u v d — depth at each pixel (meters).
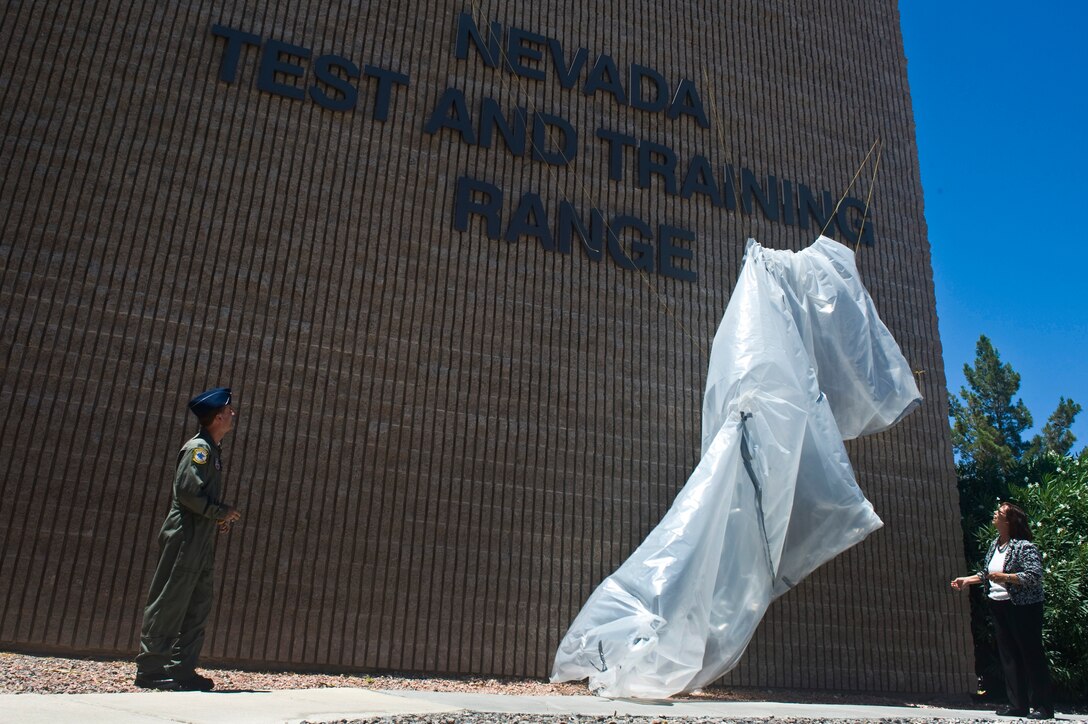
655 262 6.95
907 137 8.40
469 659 5.50
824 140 8.00
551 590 5.84
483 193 6.61
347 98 6.44
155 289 5.56
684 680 4.99
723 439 5.65
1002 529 5.45
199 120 6.03
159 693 3.30
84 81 5.84
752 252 6.54
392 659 5.35
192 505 3.78
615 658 5.05
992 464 8.46
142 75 5.99
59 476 5.03
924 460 7.24
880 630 6.57
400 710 3.14
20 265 5.32
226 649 5.05
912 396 6.46
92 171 5.66
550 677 5.61
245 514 5.31
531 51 7.15
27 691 3.45
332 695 3.51
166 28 6.16
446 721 2.96
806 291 6.50
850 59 8.43
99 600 4.91
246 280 5.78
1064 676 6.65
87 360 5.28
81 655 4.81
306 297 5.88
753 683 6.09
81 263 5.45
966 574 7.05
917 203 8.19
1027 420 27.05
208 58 6.20
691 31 7.85
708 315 6.98
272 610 5.19
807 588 6.47
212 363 5.53
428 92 6.72
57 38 5.87
